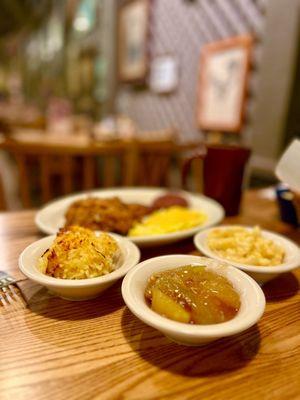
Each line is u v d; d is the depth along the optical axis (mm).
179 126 1391
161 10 1422
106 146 793
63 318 254
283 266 286
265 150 951
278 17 861
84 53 2416
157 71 1502
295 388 196
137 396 185
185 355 219
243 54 981
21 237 398
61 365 206
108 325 248
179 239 378
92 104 2389
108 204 422
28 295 281
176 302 215
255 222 490
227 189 496
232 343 234
